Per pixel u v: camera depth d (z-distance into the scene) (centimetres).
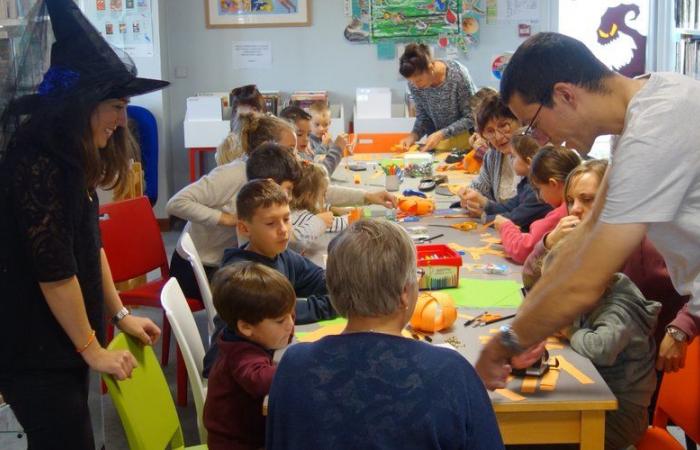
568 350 216
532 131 198
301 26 698
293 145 380
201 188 363
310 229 312
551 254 208
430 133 570
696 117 166
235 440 221
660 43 669
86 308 223
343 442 143
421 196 407
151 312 493
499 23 687
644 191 166
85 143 209
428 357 147
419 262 264
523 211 332
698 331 216
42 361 216
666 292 257
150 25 670
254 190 262
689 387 220
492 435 146
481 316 241
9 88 214
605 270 172
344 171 484
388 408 143
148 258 397
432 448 142
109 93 211
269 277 218
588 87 179
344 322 245
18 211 205
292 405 147
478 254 309
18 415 220
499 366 185
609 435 223
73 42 213
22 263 210
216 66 707
